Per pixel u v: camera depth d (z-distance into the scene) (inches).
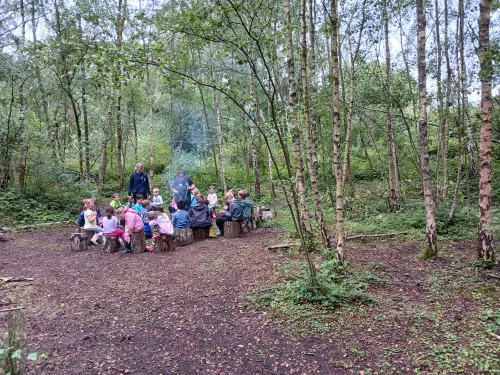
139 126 835.4
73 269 252.7
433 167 602.2
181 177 428.5
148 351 139.6
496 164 619.2
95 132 692.7
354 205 452.4
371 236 314.0
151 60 165.3
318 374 121.0
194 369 126.7
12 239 362.0
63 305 185.5
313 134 349.1
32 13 537.6
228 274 229.5
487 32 204.7
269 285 202.5
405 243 294.2
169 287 210.7
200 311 175.3
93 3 458.0
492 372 116.0
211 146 745.0
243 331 153.3
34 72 506.3
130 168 821.9
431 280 202.1
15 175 533.0
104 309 180.5
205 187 671.8
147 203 371.9
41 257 289.4
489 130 208.7
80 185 527.5
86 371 125.6
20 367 96.3
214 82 169.8
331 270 201.3
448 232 318.3
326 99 350.3
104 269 252.2
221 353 136.9
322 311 165.9
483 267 212.1
